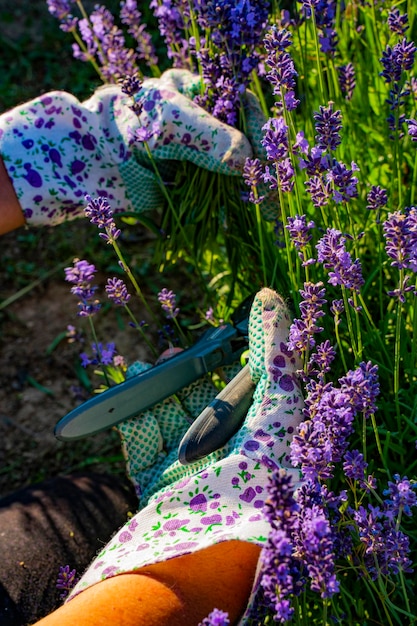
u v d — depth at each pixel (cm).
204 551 127
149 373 153
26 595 169
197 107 172
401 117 168
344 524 138
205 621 109
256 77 197
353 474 131
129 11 213
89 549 180
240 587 127
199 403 167
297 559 122
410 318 178
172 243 192
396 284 184
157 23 365
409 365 171
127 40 358
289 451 136
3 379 290
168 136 172
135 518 134
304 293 135
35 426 277
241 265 208
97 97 185
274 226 185
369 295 191
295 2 195
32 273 320
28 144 177
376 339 174
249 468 133
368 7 204
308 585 156
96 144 183
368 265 200
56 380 289
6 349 298
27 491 199
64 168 180
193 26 183
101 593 124
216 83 174
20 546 178
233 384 145
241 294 213
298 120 223
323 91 173
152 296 305
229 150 167
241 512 130
